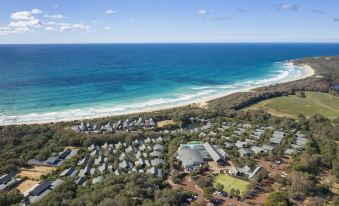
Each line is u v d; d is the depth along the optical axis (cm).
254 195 9038
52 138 13275
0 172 10131
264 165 11000
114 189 8719
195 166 10825
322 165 10819
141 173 9875
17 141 12556
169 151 12062
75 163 10975
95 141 12781
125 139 13025
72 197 8675
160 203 8081
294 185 9044
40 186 9056
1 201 8306
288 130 14312
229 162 11312
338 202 8356
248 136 13688
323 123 14988
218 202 8638
